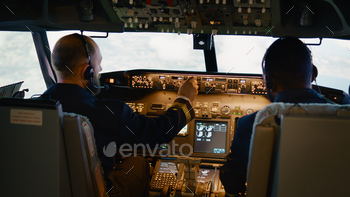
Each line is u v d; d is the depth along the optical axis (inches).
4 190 49.4
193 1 93.0
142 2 97.0
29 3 111.6
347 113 39.4
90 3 108.6
